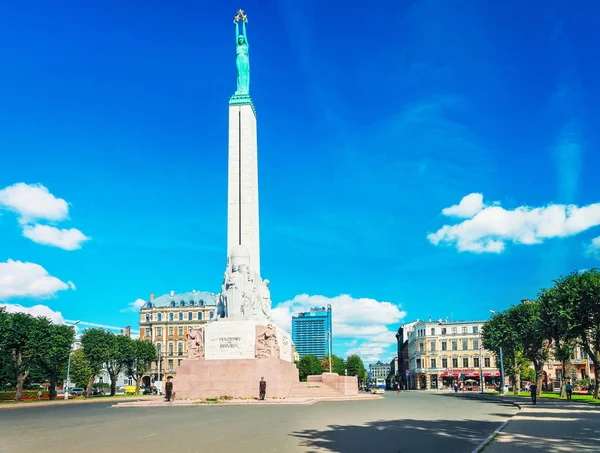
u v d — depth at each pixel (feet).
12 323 255.09
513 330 273.13
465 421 110.73
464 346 523.29
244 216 232.53
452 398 249.96
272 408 149.48
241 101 243.40
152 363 529.04
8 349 259.80
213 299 540.93
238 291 203.92
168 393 178.81
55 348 279.90
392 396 287.28
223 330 193.57
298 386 216.33
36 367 319.06
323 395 215.31
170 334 531.09
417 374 547.90
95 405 200.54
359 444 74.23
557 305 203.72
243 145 239.09
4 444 78.95
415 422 107.34
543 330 226.17
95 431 93.91
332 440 78.23
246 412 134.00
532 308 261.44
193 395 183.93
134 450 69.15
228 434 85.25
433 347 534.78
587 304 196.54
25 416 138.21
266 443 74.69
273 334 192.44
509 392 325.42
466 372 515.50
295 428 94.32
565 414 127.34
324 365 636.07
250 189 234.79
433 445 73.77
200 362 186.70
